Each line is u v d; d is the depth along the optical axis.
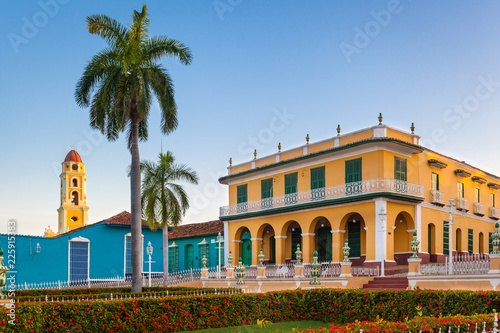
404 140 28.48
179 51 22.38
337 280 21.41
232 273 27.78
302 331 6.93
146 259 37.62
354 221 28.38
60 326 11.31
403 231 28.22
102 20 21.59
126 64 20.06
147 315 12.63
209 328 13.46
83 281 33.94
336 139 29.61
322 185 30.05
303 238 30.23
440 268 18.89
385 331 7.02
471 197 34.03
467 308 11.70
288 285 23.48
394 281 20.66
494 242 16.58
